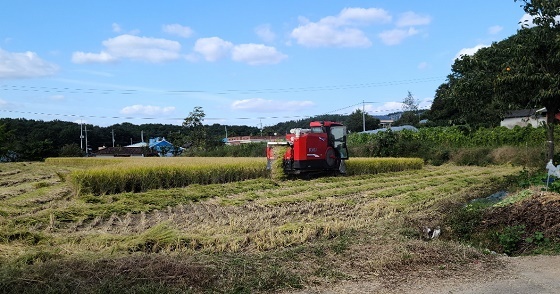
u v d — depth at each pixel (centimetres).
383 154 3662
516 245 852
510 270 683
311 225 1001
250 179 2077
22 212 1181
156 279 584
